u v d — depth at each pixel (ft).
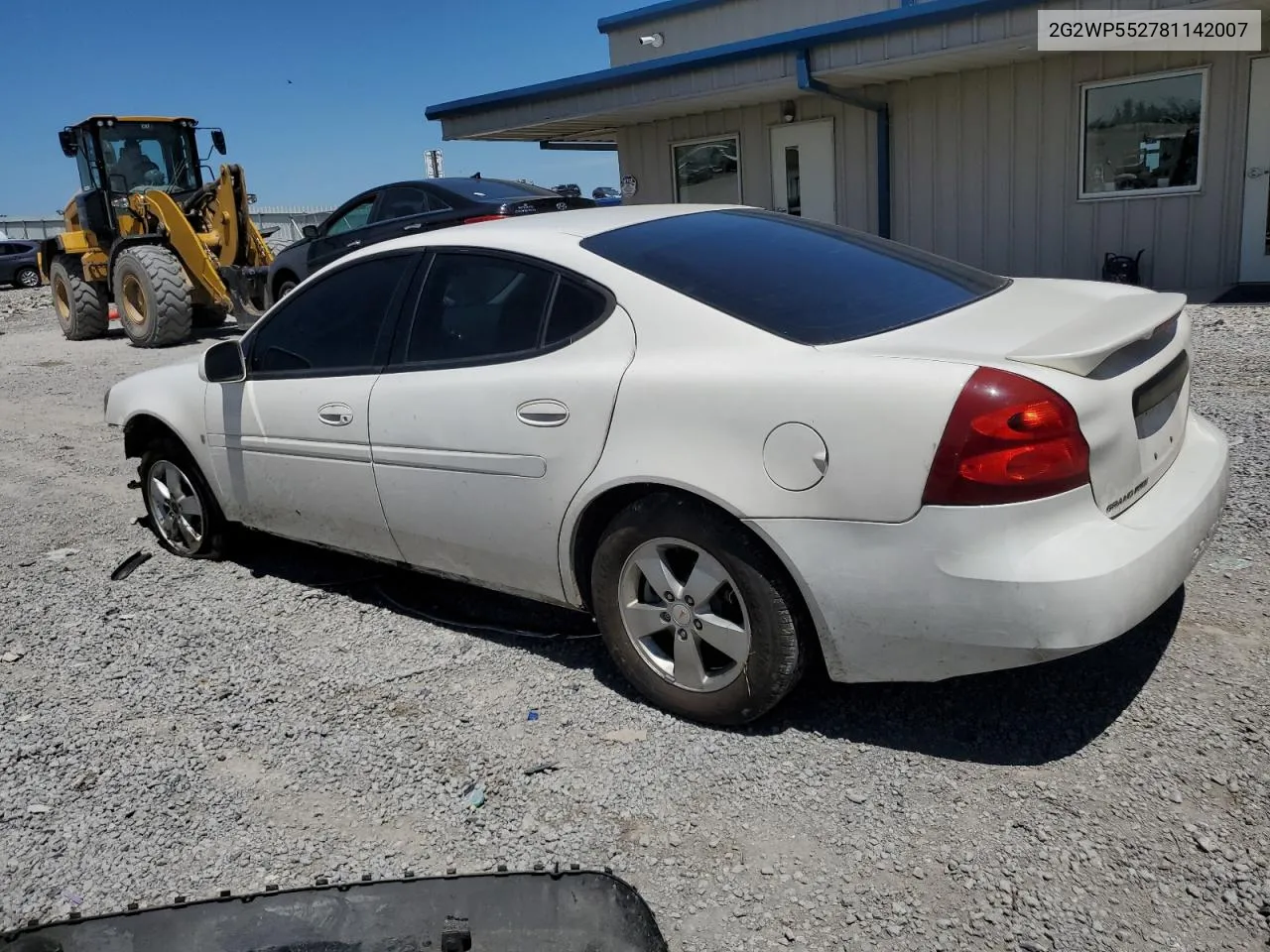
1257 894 7.66
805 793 9.29
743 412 9.36
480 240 12.02
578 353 10.68
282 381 13.82
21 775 10.43
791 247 11.68
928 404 8.52
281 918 8.01
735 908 7.97
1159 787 8.93
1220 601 12.06
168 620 14.24
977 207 41.11
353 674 12.26
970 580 8.46
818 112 44.52
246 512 14.97
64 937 7.92
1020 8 33.32
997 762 9.52
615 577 10.62
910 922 7.68
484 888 8.19
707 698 10.28
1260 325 27.27
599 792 9.55
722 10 56.65
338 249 41.32
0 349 50.78
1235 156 34.76
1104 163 37.76
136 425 16.71
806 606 9.48
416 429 11.96
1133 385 9.19
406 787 9.84
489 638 13.05
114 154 47.88
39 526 19.17
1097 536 8.55
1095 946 7.32
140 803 9.84
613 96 45.60
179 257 46.29
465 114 51.70
